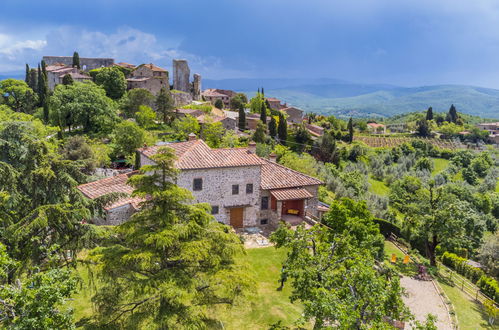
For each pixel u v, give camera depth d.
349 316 13.38
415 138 146.25
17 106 97.25
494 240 43.41
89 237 17.77
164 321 14.18
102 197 19.23
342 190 63.00
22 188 19.11
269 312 22.36
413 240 43.50
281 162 64.06
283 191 37.19
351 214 32.31
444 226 36.66
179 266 16.42
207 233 16.81
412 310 26.81
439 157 125.00
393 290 15.39
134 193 15.80
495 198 80.31
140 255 14.41
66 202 18.75
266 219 37.78
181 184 31.61
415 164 110.00
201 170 32.41
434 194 41.41
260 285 25.67
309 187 39.34
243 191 35.25
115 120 81.38
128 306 16.56
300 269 19.22
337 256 21.59
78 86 81.56
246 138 86.25
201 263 16.75
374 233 32.31
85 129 79.56
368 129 176.38
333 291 16.19
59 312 11.84
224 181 33.84
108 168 61.25
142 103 93.38
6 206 17.67
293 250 22.17
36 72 111.06
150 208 17.16
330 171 79.69
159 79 114.12
